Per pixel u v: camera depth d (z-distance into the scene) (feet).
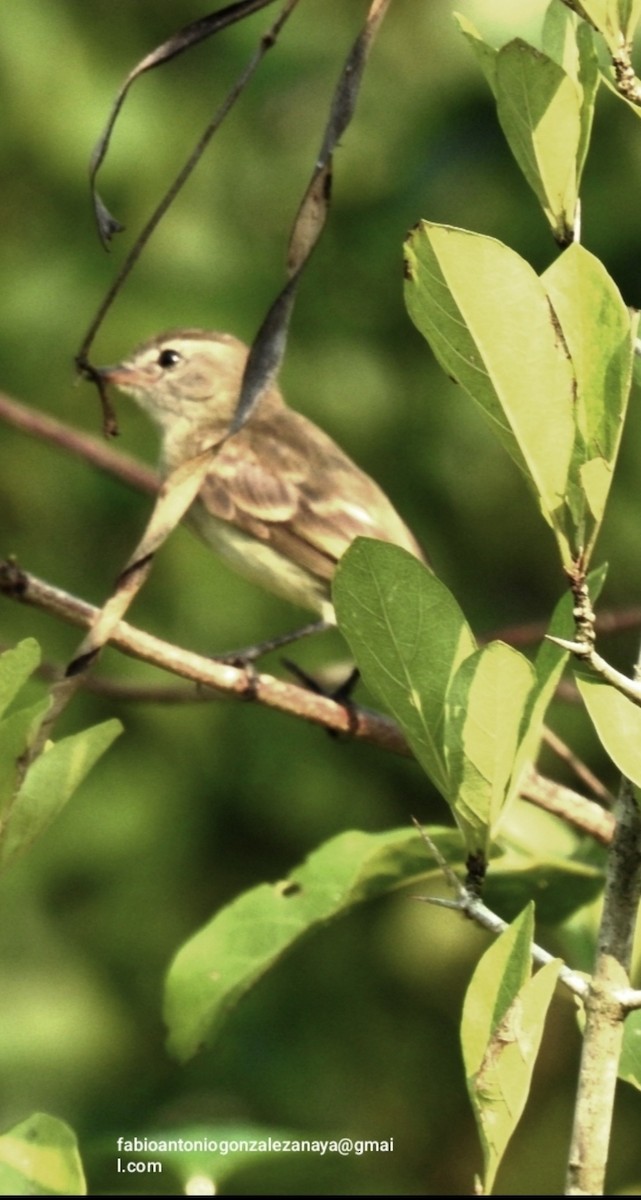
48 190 46.83
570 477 10.77
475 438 44.78
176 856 43.09
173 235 45.91
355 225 45.27
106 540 45.65
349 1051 40.98
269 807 43.39
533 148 11.50
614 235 41.39
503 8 36.65
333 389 44.47
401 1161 39.75
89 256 46.24
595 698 11.31
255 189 46.78
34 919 42.01
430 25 45.37
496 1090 10.50
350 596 11.73
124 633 18.93
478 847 11.89
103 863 42.65
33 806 12.88
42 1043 40.11
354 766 43.93
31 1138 12.47
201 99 47.57
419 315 10.79
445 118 44.68
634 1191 15.87
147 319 44.91
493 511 44.78
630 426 41.93
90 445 29.96
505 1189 38.88
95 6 48.21
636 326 11.02
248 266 45.96
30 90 45.98
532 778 20.44
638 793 11.32
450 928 41.88
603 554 42.37
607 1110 11.20
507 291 10.60
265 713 43.80
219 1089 39.83
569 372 10.68
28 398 45.39
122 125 46.24
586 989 11.37
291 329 45.44
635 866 11.43
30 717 12.58
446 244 10.51
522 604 44.65
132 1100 39.70
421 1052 41.11
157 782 43.39
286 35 46.91
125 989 42.09
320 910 19.20
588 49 11.61
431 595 11.69
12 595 17.33
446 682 11.79
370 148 45.52
